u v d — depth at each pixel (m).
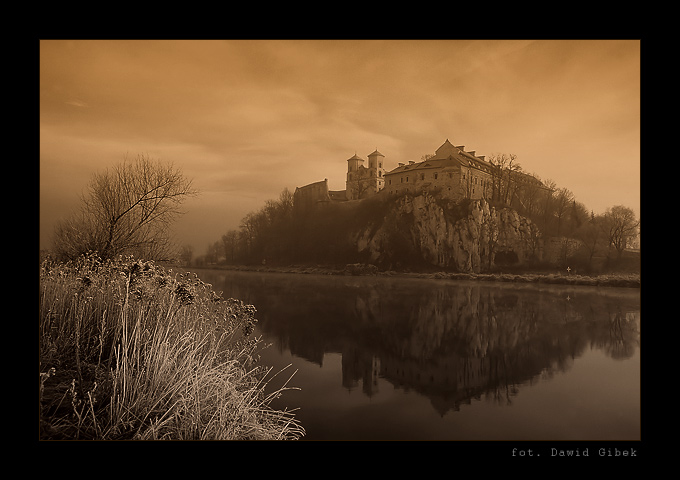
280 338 13.22
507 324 15.73
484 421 6.39
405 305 21.09
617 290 28.39
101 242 10.38
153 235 11.20
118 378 4.30
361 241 65.69
